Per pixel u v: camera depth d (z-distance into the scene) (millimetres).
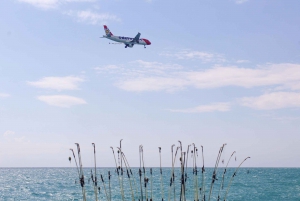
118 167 12469
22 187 89188
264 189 74250
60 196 62094
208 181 90562
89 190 70438
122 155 12469
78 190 73312
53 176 167125
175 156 12445
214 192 61750
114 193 52844
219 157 12547
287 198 58531
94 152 12047
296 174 169250
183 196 12648
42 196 64250
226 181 97312
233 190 69562
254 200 54875
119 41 84000
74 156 11578
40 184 101000
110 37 83375
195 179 12500
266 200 55562
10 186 93438
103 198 46312
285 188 77688
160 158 13008
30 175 185625
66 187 83750
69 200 55219
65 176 165375
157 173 154125
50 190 76312
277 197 59750
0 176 169750
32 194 68625
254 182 98875
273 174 168750
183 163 12258
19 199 60656
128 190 57906
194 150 12484
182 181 12109
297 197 59844
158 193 48656
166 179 103375
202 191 12641
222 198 51219
